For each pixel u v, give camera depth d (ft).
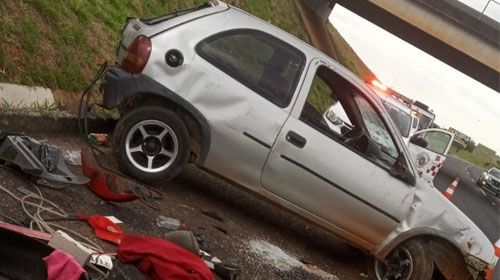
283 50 23.41
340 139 23.98
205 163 22.88
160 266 15.05
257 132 22.59
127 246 15.56
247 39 23.06
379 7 145.18
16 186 17.67
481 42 142.61
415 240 24.99
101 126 27.78
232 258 21.15
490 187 121.39
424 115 68.28
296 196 23.52
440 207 25.05
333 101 26.73
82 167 20.65
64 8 29.99
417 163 49.47
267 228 26.35
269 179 23.15
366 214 24.23
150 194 21.90
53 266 11.82
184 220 21.86
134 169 22.06
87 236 16.90
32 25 25.72
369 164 24.03
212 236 21.97
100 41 32.40
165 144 22.25
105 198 19.77
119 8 39.83
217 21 22.85
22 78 24.03
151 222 20.12
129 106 23.04
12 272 11.64
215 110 22.29
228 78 22.44
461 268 25.66
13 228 14.05
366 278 26.25
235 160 22.79
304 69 23.52
